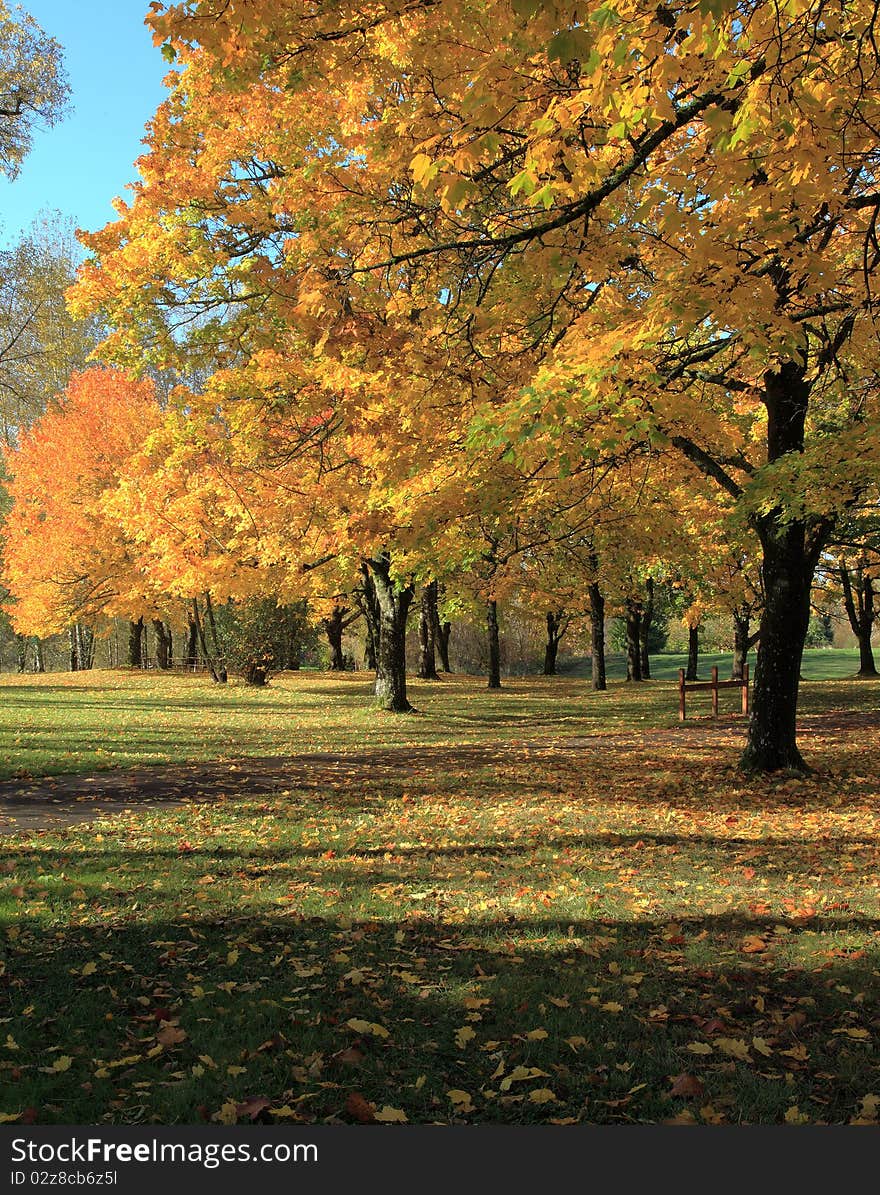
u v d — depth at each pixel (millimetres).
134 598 31516
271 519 16703
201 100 10344
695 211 5586
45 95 18531
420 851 7480
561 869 6949
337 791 10492
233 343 10867
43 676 35188
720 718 20406
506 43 5223
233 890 6047
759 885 6621
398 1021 3951
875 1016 4145
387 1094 3318
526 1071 3404
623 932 5395
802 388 10938
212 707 23500
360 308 7453
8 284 23859
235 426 10773
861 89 5289
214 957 4715
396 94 7363
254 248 10516
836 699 24281
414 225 7340
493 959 4828
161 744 14742
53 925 5145
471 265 6957
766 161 5234
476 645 53312
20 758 11945
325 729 18703
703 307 5344
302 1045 3672
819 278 5973
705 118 4363
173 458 13008
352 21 5520
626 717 21625
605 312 6789
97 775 11148
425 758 13898
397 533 11266
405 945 5020
